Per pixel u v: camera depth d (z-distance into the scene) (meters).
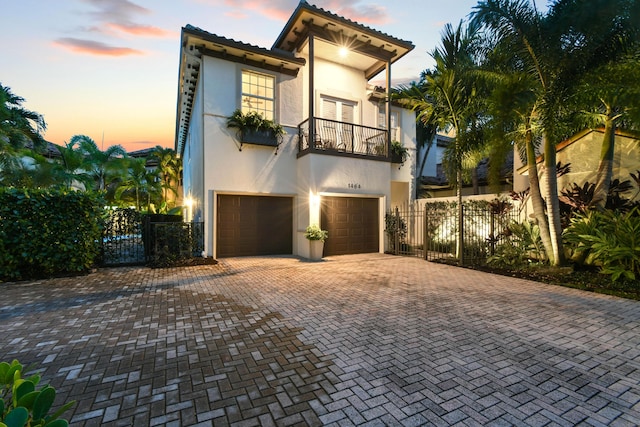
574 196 7.59
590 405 2.30
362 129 12.80
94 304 4.86
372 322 4.08
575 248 6.88
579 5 5.93
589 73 6.33
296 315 4.38
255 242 10.59
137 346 3.33
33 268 6.73
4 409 1.23
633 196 7.59
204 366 2.89
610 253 6.06
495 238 8.96
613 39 6.04
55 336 3.59
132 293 5.56
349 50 11.20
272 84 10.94
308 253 9.88
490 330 3.80
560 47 6.35
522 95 6.33
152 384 2.58
